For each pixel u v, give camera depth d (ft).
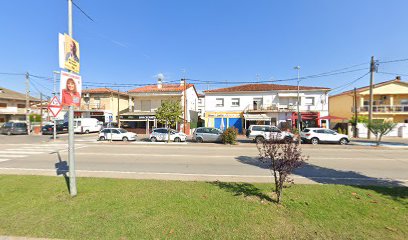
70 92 16.26
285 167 14.75
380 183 21.13
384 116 100.89
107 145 55.83
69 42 16.11
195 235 10.68
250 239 10.39
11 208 13.78
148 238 10.41
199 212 13.21
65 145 55.42
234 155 39.58
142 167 29.09
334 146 54.85
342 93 113.80
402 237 10.59
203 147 52.08
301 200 15.29
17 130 95.35
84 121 99.71
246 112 95.50
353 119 90.07
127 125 103.91
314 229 11.29
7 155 39.04
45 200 15.16
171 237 10.50
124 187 18.35
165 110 61.46
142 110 107.65
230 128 59.62
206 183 20.02
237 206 14.16
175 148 49.93
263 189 17.98
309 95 93.09
